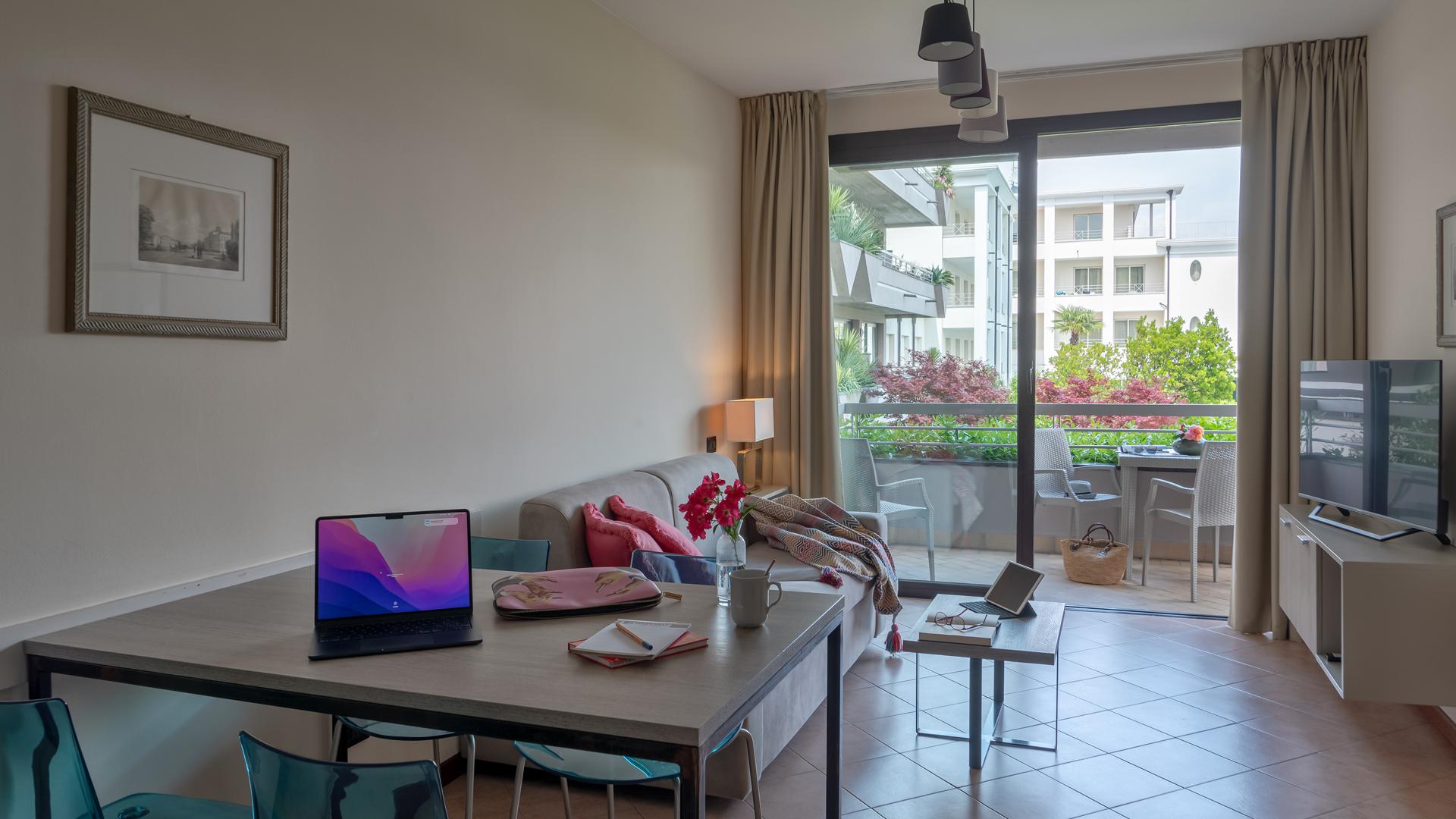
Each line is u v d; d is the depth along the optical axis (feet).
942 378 18.21
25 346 6.37
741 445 18.52
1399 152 13.41
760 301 18.47
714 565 9.99
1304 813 9.27
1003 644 9.86
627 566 10.45
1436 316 11.77
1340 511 13.67
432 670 5.74
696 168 16.63
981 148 17.47
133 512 7.09
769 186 18.29
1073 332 21.34
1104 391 21.26
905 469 18.56
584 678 5.58
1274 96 15.47
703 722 4.89
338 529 6.77
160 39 7.20
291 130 8.38
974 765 10.32
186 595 7.43
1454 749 10.75
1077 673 13.56
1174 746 10.92
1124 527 20.71
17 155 6.30
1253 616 15.64
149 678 5.96
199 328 7.48
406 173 9.77
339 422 8.98
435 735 7.51
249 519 8.07
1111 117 16.71
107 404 6.90
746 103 18.42
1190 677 13.38
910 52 15.62
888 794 9.71
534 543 9.37
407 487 9.86
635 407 14.57
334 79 8.84
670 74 15.67
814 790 9.75
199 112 7.51
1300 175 15.24
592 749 5.02
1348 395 12.78
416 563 6.90
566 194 12.71
